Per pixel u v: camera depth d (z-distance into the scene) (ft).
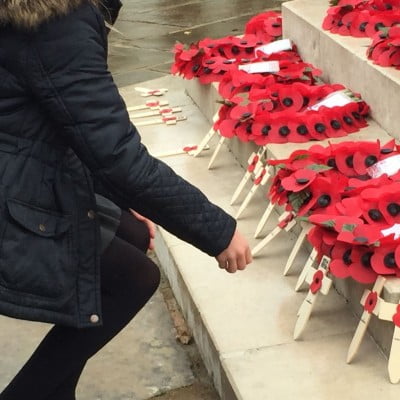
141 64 20.52
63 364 6.77
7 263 5.92
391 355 7.69
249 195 11.09
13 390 6.86
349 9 12.61
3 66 5.74
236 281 9.77
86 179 6.20
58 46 5.57
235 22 23.95
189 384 9.50
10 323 10.92
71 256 6.14
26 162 5.98
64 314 6.15
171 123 14.80
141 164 5.85
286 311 9.07
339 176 9.30
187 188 6.07
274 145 10.97
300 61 13.84
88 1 5.67
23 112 5.91
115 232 6.90
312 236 8.23
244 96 12.46
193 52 14.40
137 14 25.64
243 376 8.09
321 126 11.02
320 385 7.82
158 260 12.14
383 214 8.32
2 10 5.46
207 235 6.21
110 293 6.79
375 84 11.19
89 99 5.64
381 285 7.72
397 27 11.25
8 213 5.92
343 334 8.52
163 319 10.76
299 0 14.67
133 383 9.60
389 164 9.46
